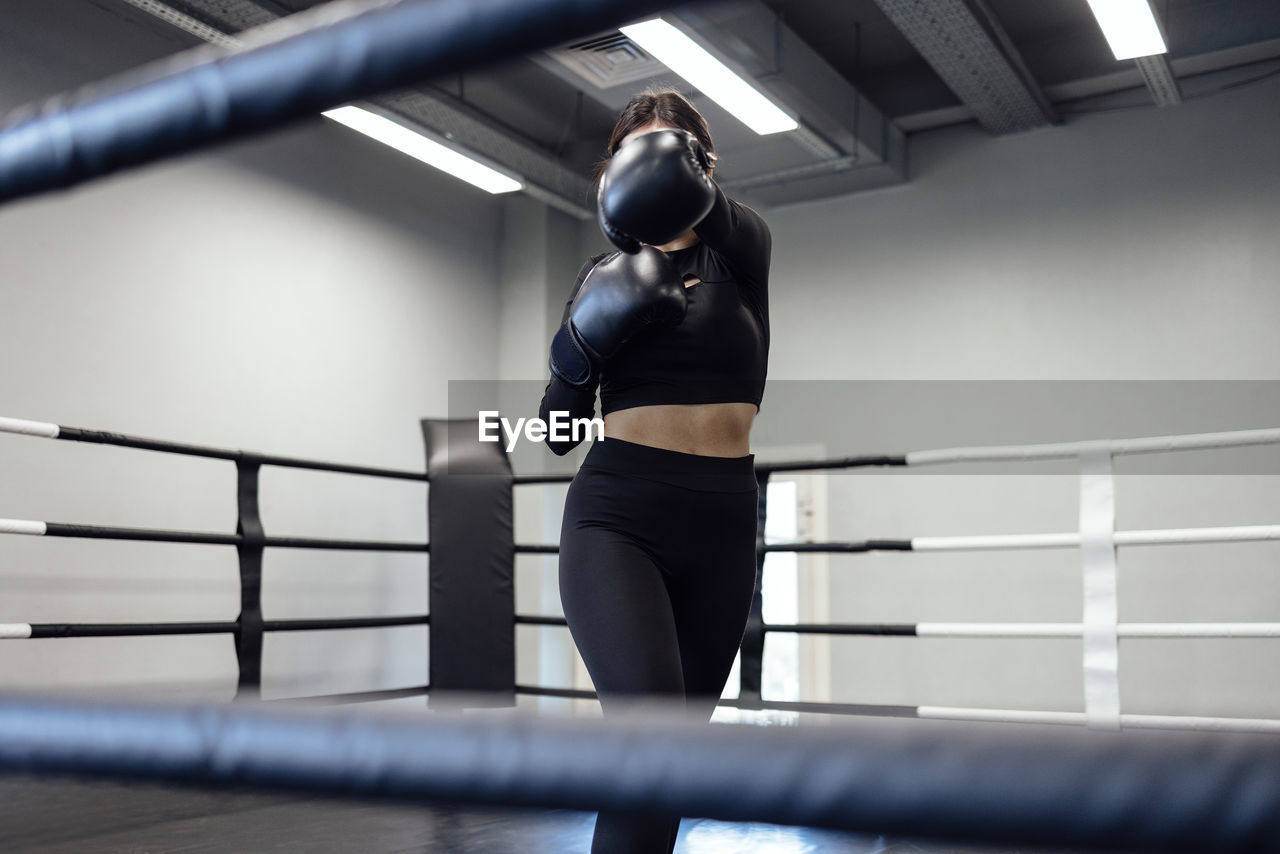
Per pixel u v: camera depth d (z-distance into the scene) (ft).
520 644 18.12
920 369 16.89
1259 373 14.70
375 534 16.20
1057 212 16.25
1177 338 15.25
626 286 3.96
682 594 4.16
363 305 16.40
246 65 1.47
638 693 3.68
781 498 17.44
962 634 8.56
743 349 4.22
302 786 1.31
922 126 17.22
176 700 1.44
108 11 13.44
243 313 14.61
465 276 18.40
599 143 18.10
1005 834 0.99
